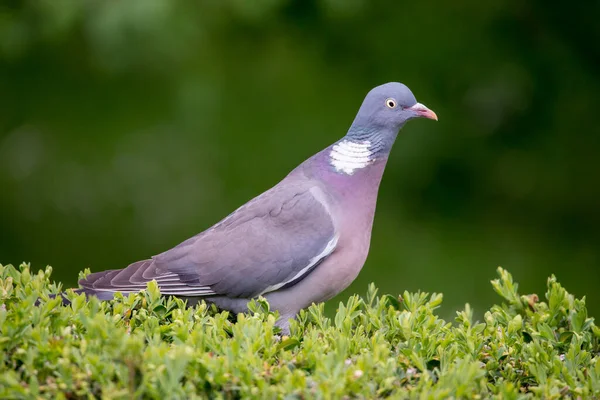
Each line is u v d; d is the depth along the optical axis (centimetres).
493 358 661
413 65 1441
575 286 1407
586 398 614
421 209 1458
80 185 1463
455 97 1454
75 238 1458
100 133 1460
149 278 779
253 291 787
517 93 1455
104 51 1270
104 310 680
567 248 1440
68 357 572
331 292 809
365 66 1443
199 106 1413
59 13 1252
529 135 1467
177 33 1284
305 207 793
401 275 1381
